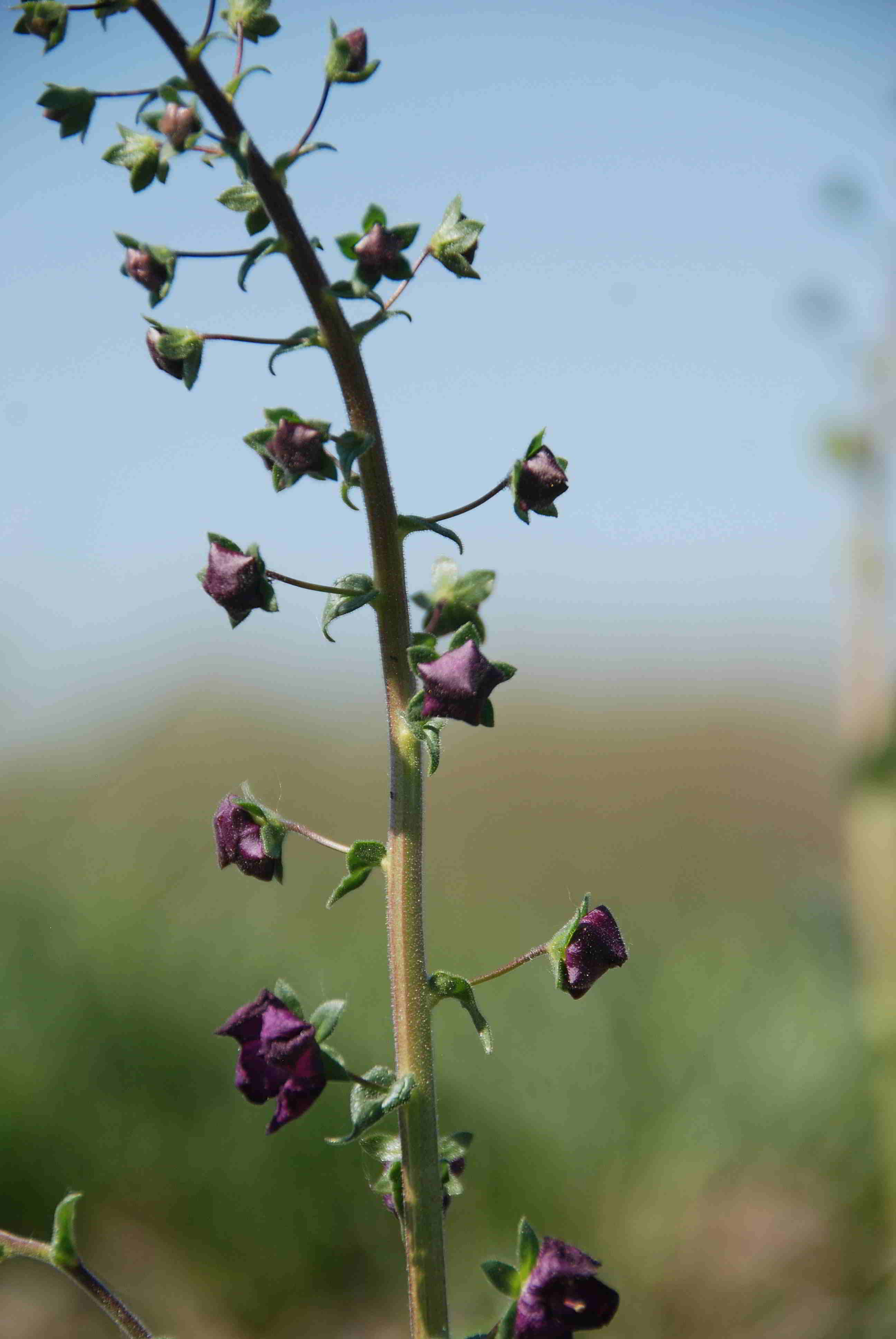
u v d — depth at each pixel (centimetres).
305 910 916
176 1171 711
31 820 1086
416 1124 255
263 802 303
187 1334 657
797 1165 718
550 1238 249
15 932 794
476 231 273
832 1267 655
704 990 838
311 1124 729
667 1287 659
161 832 991
